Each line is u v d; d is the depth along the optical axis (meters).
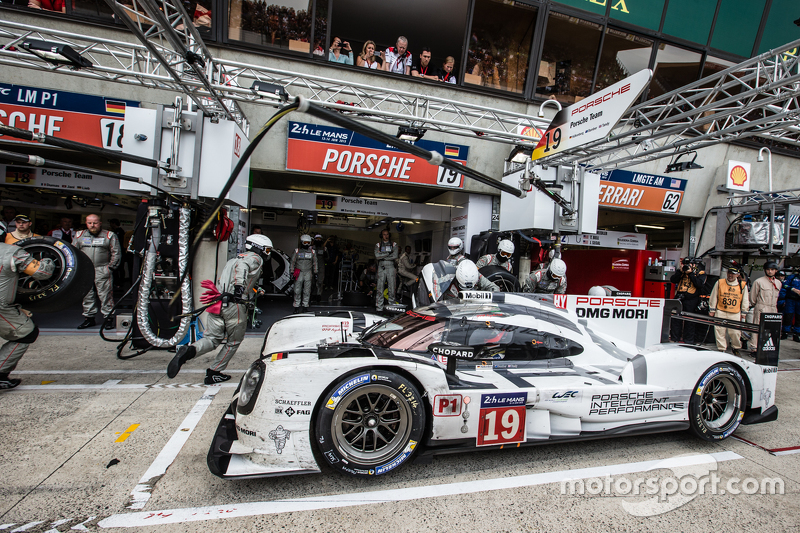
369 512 1.93
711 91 4.05
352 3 6.12
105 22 5.45
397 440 2.21
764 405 3.09
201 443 2.55
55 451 2.38
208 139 4.56
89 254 5.62
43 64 3.89
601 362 3.03
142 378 3.78
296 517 1.87
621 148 5.07
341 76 6.29
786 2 8.05
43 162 2.75
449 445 2.30
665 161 7.94
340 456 2.08
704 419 2.89
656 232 11.32
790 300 8.08
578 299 3.28
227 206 5.26
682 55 7.86
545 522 1.91
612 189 7.85
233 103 4.98
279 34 5.98
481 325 2.91
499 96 7.03
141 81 4.16
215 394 3.43
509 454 2.61
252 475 1.96
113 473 2.17
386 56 6.52
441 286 4.34
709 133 4.38
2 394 3.23
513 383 2.53
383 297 8.41
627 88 3.85
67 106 5.50
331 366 2.11
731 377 2.91
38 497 1.93
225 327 3.64
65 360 4.23
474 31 6.68
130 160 3.45
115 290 9.19
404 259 8.74
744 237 7.57
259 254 3.90
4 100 5.35
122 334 5.39
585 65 7.41
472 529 1.83
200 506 1.92
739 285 6.05
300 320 3.66
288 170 6.40
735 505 2.12
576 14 6.99
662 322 3.50
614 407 2.61
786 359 6.35
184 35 4.03
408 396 2.17
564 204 5.36
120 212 9.41
